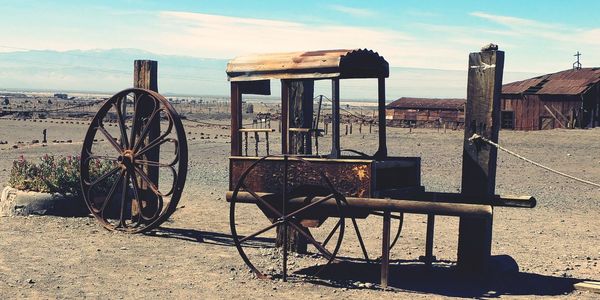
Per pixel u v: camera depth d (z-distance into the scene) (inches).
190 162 1266.0
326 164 402.6
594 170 1205.7
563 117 2277.3
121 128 611.8
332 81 402.3
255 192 430.6
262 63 431.2
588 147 1662.2
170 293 385.4
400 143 1863.9
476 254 431.5
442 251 529.3
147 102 615.2
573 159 1397.6
